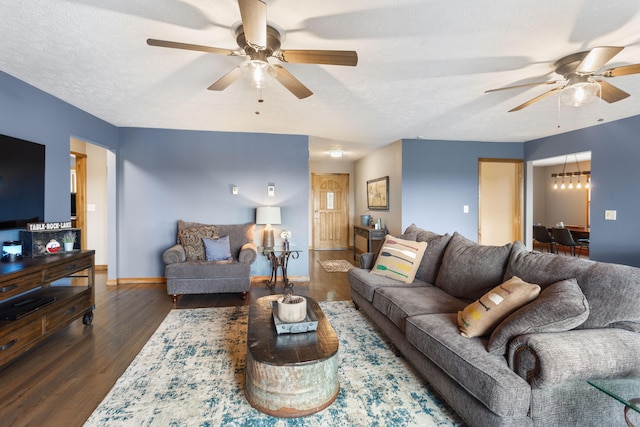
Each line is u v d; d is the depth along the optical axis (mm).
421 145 5254
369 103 3352
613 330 1466
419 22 1873
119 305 3578
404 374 2145
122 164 4469
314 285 4555
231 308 3477
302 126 4363
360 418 1695
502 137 5125
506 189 6754
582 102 2418
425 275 2996
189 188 4633
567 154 4723
